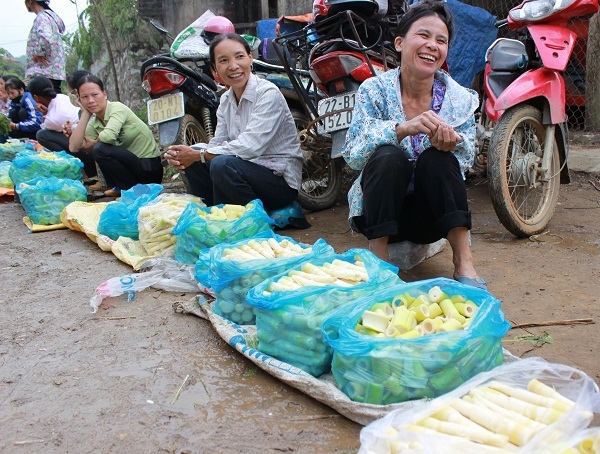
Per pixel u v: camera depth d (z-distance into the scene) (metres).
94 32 11.19
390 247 2.94
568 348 2.05
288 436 1.63
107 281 2.76
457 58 4.99
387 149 2.46
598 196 4.19
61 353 2.22
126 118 4.97
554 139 3.39
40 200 4.34
